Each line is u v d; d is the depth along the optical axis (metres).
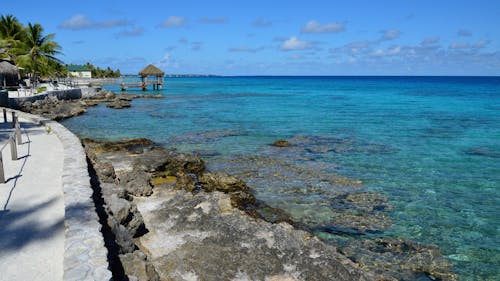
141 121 31.41
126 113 37.31
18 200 8.52
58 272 5.62
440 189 14.05
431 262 8.92
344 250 9.35
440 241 10.02
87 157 13.43
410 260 8.97
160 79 87.44
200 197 11.19
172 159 15.77
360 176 15.48
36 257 6.03
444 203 12.66
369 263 8.77
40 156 12.79
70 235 6.08
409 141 23.17
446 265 8.82
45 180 10.04
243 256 7.70
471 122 32.25
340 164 17.30
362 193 13.45
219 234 8.72
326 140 23.16
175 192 12.59
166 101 54.00
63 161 11.61
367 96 68.81
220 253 7.74
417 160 18.34
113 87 94.88
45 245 6.44
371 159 18.36
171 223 9.55
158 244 8.61
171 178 14.36
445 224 11.05
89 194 8.13
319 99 60.59
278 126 28.92
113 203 8.51
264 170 16.06
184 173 14.59
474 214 11.80
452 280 8.23
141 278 6.10
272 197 12.89
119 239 7.14
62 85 59.59
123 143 19.88
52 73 68.31
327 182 14.58
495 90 90.69
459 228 10.82
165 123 30.30
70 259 5.30
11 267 5.71
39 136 16.72
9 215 7.68
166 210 10.21
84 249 5.62
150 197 12.03
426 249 9.48
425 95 71.56
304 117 34.97
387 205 12.38
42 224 7.27
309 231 10.34
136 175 12.67
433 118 34.97
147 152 18.20
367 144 22.08
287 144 21.20
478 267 8.79
